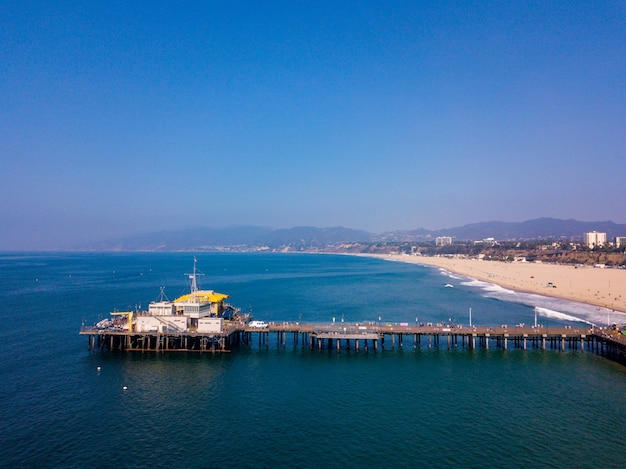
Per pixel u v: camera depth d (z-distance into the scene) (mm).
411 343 113875
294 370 89562
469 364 94000
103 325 107250
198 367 91312
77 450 56344
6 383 80625
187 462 53438
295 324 112750
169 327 103938
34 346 106625
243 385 80375
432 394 75750
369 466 52219
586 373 87375
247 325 111312
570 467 52094
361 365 93250
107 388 78500
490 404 71000
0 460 53750
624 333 102375
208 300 112250
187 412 68188
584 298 183625
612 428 62188
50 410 68688
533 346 109500
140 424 63906
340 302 183000
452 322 139250
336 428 62438
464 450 56000
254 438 59562
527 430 61531
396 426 63000
